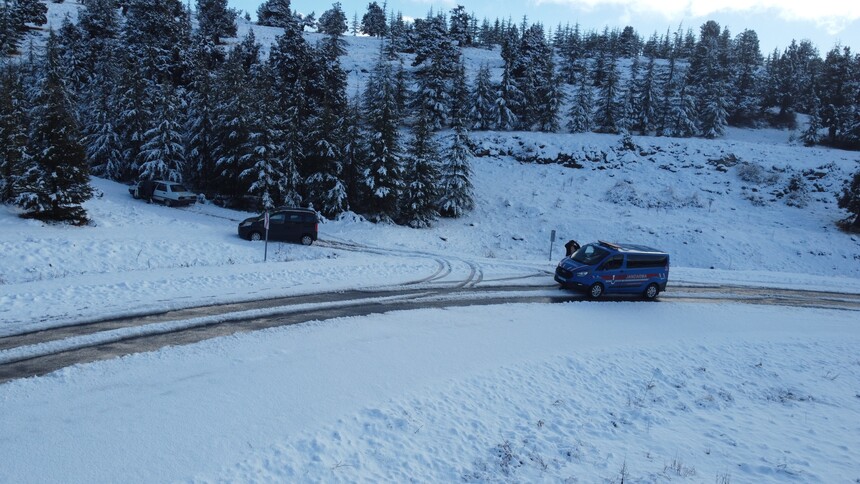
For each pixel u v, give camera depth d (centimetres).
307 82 4591
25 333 1112
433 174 3856
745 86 7394
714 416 996
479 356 1198
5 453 662
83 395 843
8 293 1372
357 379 999
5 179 2634
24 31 6744
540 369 1154
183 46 4712
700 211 4153
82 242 2167
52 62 3950
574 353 1280
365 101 5038
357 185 3731
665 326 1619
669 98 6397
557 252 3516
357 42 10456
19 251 1956
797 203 4222
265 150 3338
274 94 3878
